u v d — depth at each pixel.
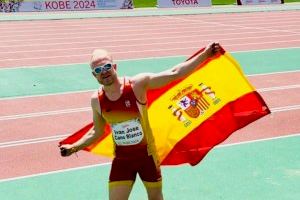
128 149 4.50
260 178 6.78
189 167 7.22
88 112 10.20
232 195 6.24
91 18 28.64
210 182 6.68
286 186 6.50
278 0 37.41
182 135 5.00
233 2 38.78
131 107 4.37
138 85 4.40
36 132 8.93
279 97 11.20
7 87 12.31
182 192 6.36
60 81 12.97
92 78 13.30
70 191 6.48
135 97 4.38
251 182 6.65
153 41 20.08
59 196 6.33
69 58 16.34
